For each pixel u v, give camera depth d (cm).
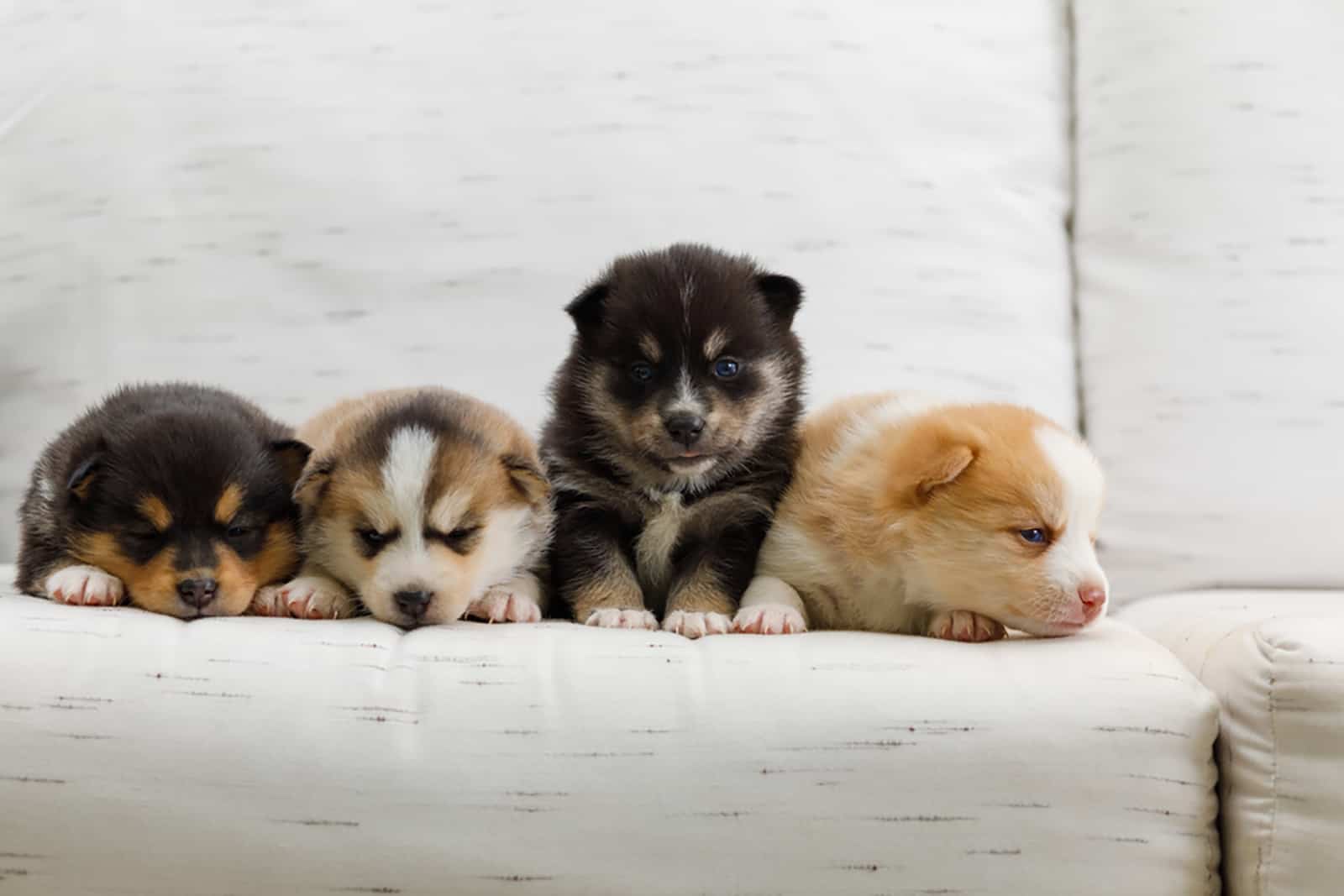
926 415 153
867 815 136
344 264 171
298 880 135
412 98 173
